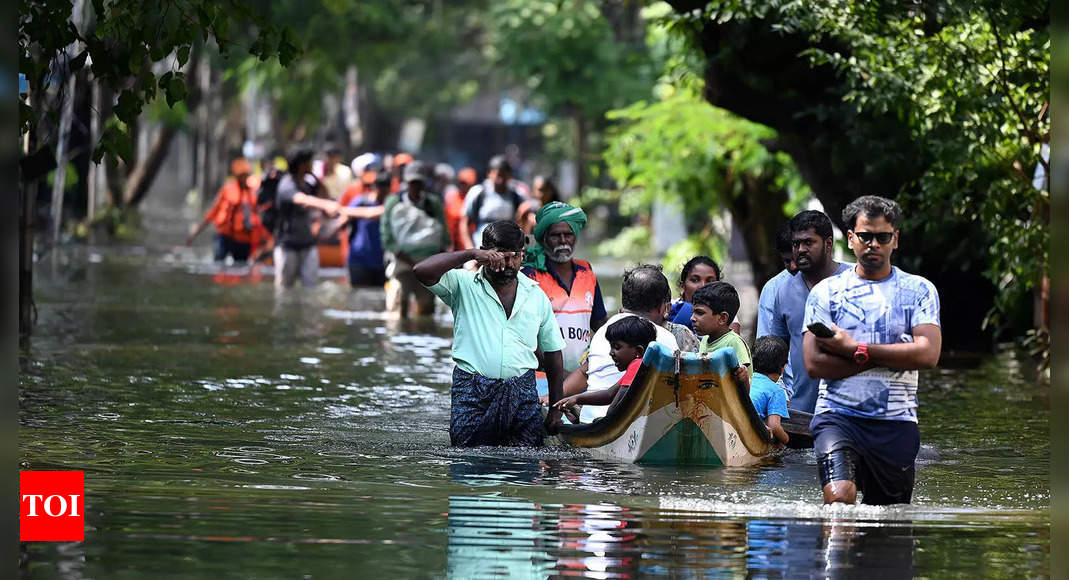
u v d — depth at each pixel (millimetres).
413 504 17938
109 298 48250
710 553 15547
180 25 23344
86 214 82562
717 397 21078
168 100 23344
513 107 166500
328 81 96438
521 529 16562
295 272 53375
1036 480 20703
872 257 17766
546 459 21688
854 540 16266
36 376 29438
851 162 36938
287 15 91500
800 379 22797
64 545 15383
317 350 35938
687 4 35875
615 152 53344
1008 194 30656
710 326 22438
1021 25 29719
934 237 38656
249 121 137750
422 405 27531
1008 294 32719
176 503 17625
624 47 87250
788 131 37594
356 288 52156
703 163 50719
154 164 95000
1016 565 15258
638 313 22922
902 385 17922
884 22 31188
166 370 31156
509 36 88000
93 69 23469
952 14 29953
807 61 35781
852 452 17953
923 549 15930
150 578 14148
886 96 30078
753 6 31500
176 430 23609
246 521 16688
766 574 14742
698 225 78875
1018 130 30938
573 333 24203
